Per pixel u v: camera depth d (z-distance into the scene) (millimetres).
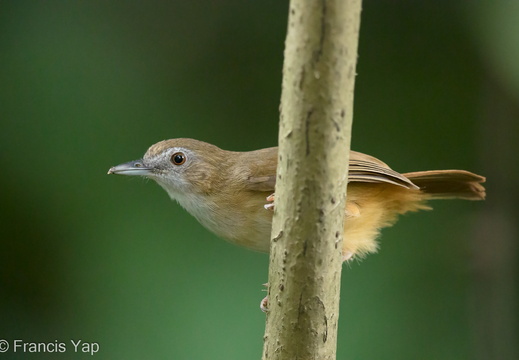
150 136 11328
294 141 5523
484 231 11453
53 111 11180
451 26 11797
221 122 11656
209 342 10336
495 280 11328
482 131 11641
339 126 5453
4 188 10906
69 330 10586
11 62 11250
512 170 11609
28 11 11414
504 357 10938
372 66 11898
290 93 5418
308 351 6152
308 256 5848
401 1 11922
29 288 10750
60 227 10859
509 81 9055
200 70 11789
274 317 6148
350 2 5133
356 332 10758
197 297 10555
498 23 9023
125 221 10891
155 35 11750
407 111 11758
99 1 11680
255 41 11945
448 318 11039
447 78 11766
